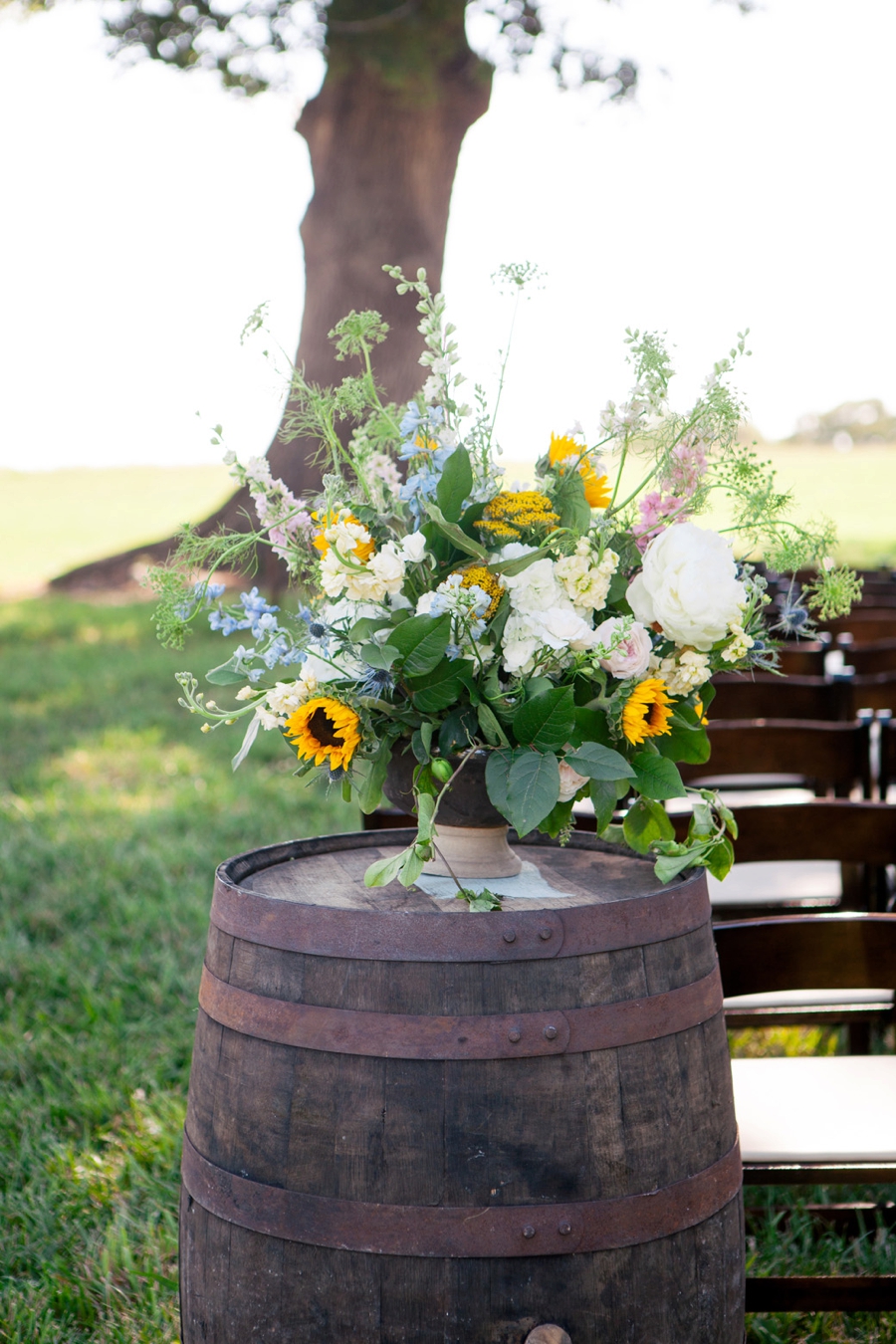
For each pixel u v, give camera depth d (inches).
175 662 379.6
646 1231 63.4
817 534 74.5
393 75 432.8
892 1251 96.4
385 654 65.1
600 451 73.3
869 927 83.6
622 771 65.1
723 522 76.6
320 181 513.0
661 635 71.2
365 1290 61.6
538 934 62.5
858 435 1945.1
